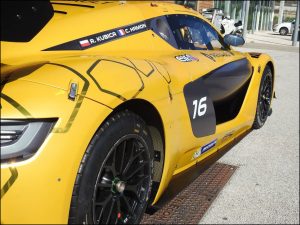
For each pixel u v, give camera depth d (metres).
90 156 1.96
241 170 3.81
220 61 3.61
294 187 3.54
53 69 1.99
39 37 2.39
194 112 2.89
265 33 28.78
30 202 1.78
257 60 4.53
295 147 4.56
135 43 2.87
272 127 5.25
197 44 3.64
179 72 2.80
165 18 3.26
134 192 2.40
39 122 1.81
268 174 3.77
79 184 1.92
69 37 2.50
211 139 3.26
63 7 2.81
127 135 2.19
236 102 4.09
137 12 3.04
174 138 2.61
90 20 2.68
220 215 2.96
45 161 1.79
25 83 1.87
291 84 9.05
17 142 1.77
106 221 2.21
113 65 2.21
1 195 1.73
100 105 1.97
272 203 3.22
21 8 2.38
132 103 2.28
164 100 2.46
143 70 2.38
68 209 1.90
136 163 2.38
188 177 3.09
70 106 1.88
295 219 3.02
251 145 4.51
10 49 2.28
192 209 2.96
